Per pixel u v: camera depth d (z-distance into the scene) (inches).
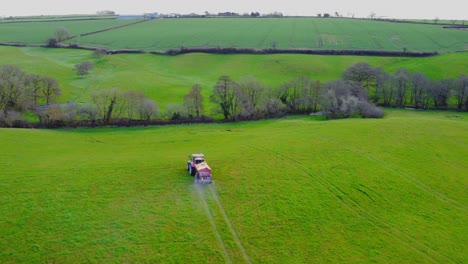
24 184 1740.9
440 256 1422.2
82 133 3253.0
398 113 4210.1
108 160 2143.2
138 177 1862.7
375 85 4810.5
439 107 4468.5
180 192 1712.6
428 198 1845.5
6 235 1358.3
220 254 1327.5
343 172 2012.8
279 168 2020.2
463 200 1861.5
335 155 2244.1
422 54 6264.8
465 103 4392.2
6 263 1224.2
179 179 1846.7
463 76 4483.3
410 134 2719.0
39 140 2819.9
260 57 6540.4
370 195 1806.1
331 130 2819.9
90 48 7047.2
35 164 2043.6
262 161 2116.1
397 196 1830.7
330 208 1660.9
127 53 6879.9
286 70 5885.8
